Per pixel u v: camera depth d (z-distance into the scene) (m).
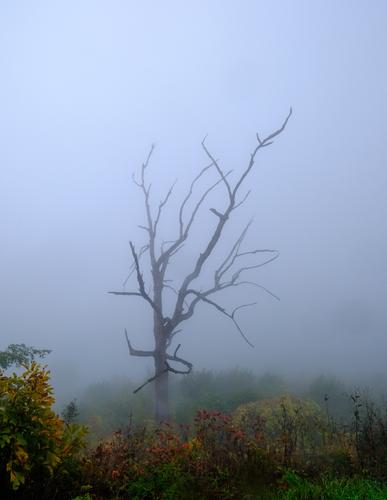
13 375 5.25
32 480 5.23
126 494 5.87
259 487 6.02
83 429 5.73
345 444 7.50
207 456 6.67
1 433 4.74
